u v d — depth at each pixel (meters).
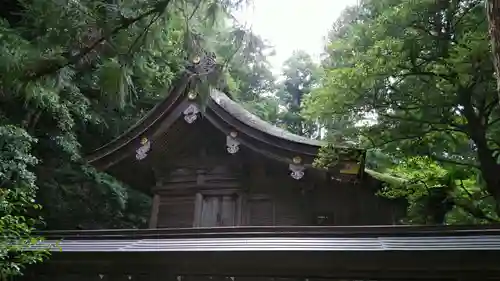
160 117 9.59
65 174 14.76
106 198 15.32
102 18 4.85
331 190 9.34
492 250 5.60
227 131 9.43
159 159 10.22
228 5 4.78
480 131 8.95
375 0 10.24
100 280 7.32
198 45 5.23
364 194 9.29
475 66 7.88
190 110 9.41
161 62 9.40
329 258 6.17
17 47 9.18
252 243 6.53
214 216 9.52
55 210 14.67
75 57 4.95
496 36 3.80
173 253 6.68
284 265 6.43
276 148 9.09
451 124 9.05
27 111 12.66
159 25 5.13
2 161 10.23
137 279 7.15
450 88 8.84
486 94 8.76
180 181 10.04
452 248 5.73
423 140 9.51
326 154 8.42
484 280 5.73
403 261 5.96
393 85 9.01
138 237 7.42
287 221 9.26
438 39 8.55
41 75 4.91
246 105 21.56
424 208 9.60
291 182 9.42
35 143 13.00
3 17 13.67
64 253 7.15
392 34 8.85
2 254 5.64
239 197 9.55
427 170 10.21
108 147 9.89
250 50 5.00
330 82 9.57
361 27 10.10
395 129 9.23
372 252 5.95
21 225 5.88
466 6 8.48
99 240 7.53
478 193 9.87
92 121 15.13
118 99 5.06
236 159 9.73
